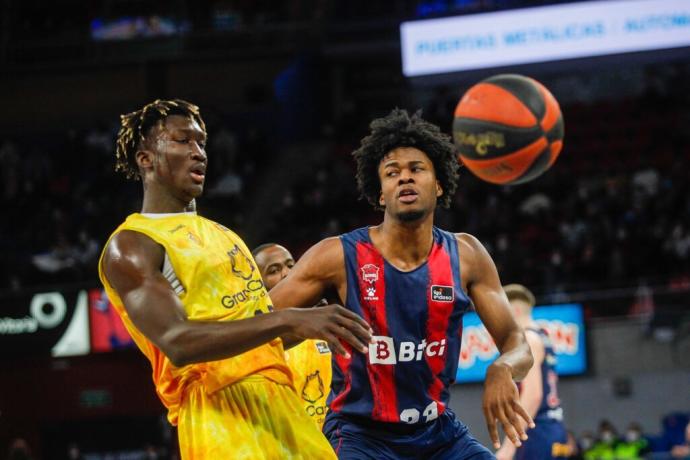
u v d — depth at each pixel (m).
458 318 4.46
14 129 25.84
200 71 25.64
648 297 14.92
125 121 4.41
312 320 3.77
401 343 4.37
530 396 7.30
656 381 14.77
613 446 13.10
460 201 20.11
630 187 20.30
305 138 25.52
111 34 25.05
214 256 4.19
